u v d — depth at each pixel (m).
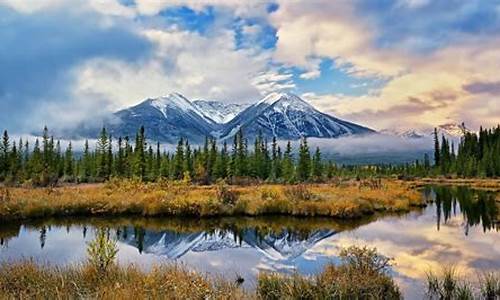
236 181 74.88
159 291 10.28
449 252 20.95
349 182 74.50
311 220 32.41
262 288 12.72
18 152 86.56
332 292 11.99
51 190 41.50
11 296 9.95
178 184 47.28
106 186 48.47
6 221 30.44
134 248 22.95
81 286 10.95
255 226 29.83
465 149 118.81
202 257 20.69
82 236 25.69
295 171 84.44
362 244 23.52
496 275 15.62
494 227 29.55
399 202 39.97
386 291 12.58
